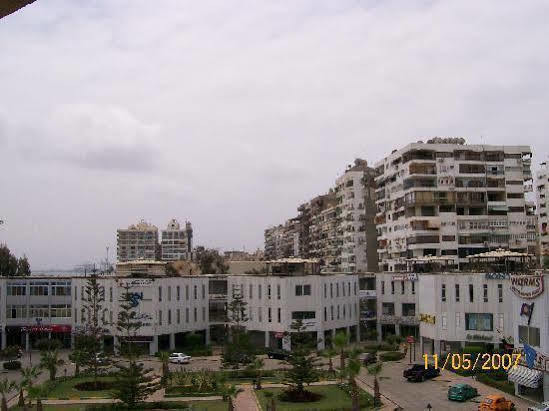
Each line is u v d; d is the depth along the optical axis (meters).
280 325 103.31
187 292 108.00
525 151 136.25
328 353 68.50
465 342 87.00
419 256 125.69
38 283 108.25
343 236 170.75
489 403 52.69
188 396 65.56
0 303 106.69
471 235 130.38
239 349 83.62
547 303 55.47
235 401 62.28
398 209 138.50
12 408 60.25
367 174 167.38
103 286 103.25
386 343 104.31
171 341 104.06
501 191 134.12
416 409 56.97
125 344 90.38
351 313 113.81
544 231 167.38
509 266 95.62
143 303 101.69
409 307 112.31
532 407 51.53
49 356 76.38
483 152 134.38
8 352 96.31
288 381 65.56
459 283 88.12
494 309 85.38
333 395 64.94
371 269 162.75
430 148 132.38
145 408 60.16
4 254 147.88
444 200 131.00
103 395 66.94
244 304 98.81
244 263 154.00
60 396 66.44
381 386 69.19
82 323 103.56
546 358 55.03
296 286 104.62
